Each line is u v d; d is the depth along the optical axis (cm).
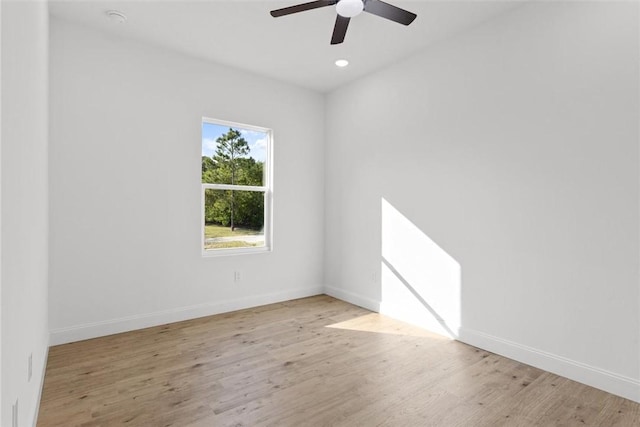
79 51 300
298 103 446
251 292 411
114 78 317
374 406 209
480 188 298
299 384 234
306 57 363
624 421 197
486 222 294
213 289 381
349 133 434
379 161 394
